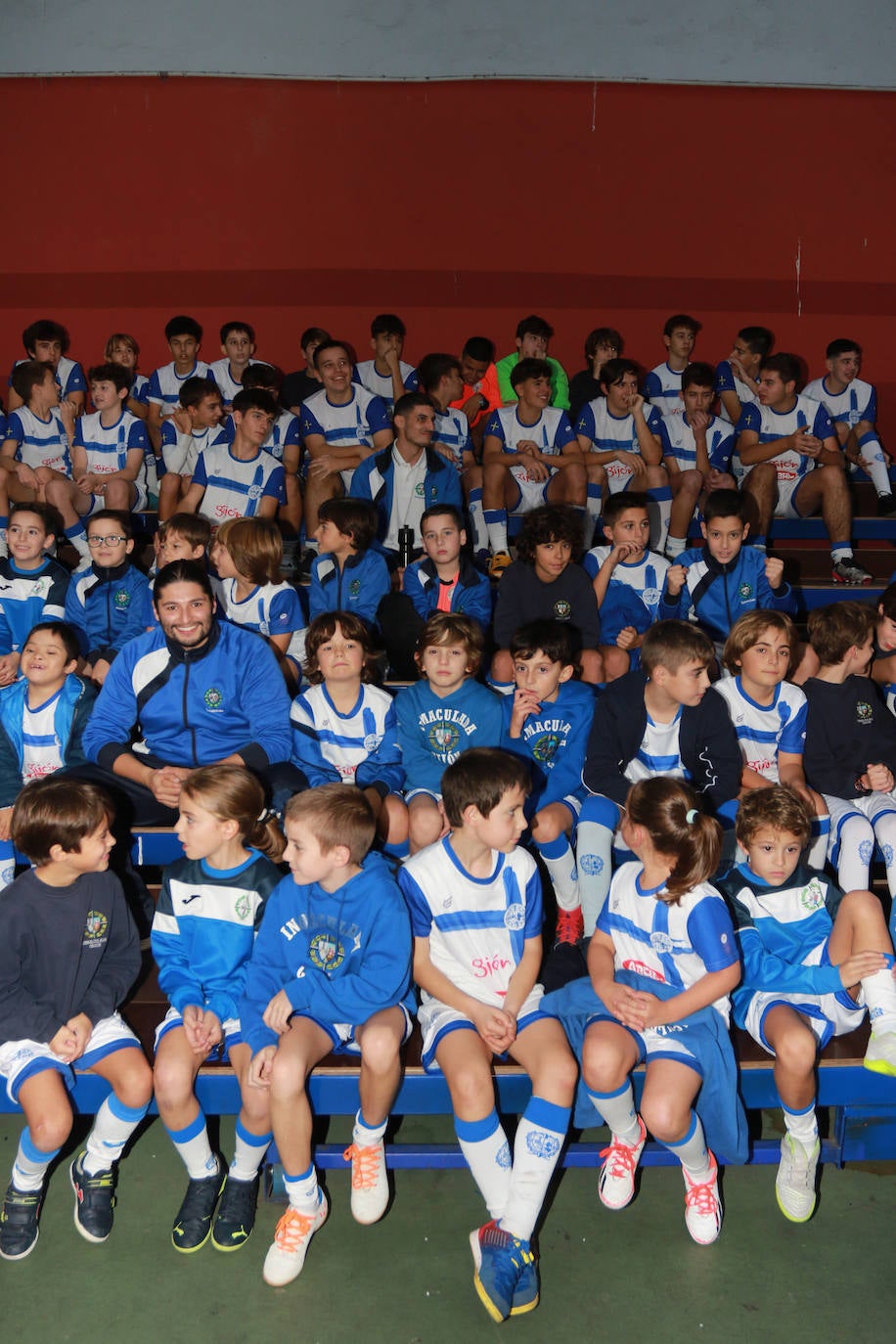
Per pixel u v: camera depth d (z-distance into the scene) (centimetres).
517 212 677
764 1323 211
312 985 230
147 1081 230
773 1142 248
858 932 243
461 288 684
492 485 514
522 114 666
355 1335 208
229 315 683
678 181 675
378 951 230
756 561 414
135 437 531
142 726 316
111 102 659
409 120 666
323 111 664
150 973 281
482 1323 211
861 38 659
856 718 321
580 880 289
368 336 687
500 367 647
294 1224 223
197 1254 229
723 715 303
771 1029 234
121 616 385
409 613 395
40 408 550
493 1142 220
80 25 649
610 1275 223
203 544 369
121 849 304
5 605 386
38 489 501
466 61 659
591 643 387
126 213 672
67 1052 228
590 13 654
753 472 525
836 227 682
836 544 528
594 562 426
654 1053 228
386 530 484
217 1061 243
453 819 234
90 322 680
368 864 237
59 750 317
